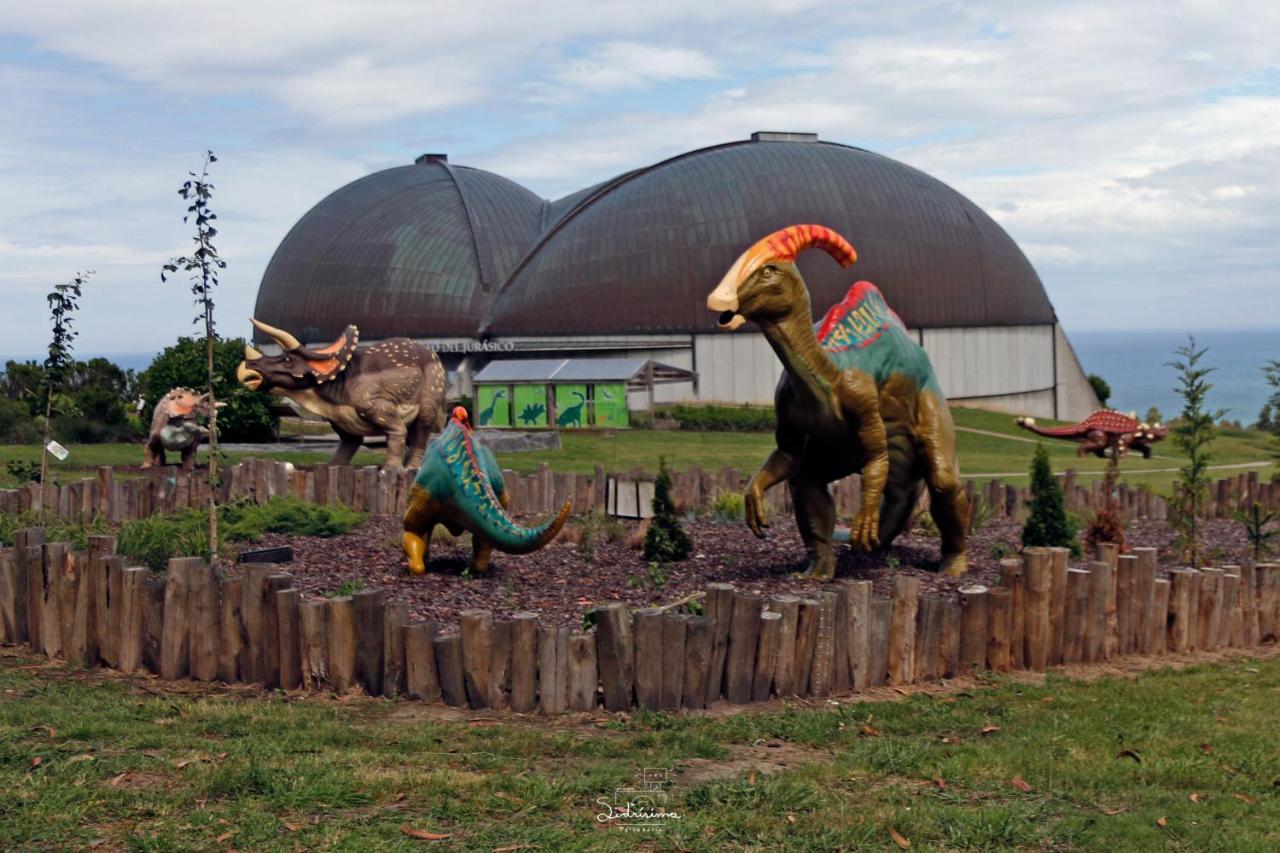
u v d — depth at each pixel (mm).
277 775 8164
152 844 7039
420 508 14742
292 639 10977
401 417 25781
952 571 15555
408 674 10695
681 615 10758
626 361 51312
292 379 24984
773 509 21219
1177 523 17750
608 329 61281
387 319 68500
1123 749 9812
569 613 13219
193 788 7930
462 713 10391
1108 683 12125
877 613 11586
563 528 17859
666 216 61406
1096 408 70688
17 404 36188
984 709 10969
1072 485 21688
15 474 22266
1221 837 7895
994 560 16547
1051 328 68500
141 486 20000
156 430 25609
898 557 16406
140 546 15234
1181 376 17781
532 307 63562
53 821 7328
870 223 61719
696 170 63250
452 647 10555
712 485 22031
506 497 15773
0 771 8219
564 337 62406
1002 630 12438
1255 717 10961
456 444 14523
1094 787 8875
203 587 11289
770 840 7484
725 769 8984
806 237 13031
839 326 14266
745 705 10859
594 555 16516
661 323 60344
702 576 15258
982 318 63938
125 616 11570
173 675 11359
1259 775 9375
